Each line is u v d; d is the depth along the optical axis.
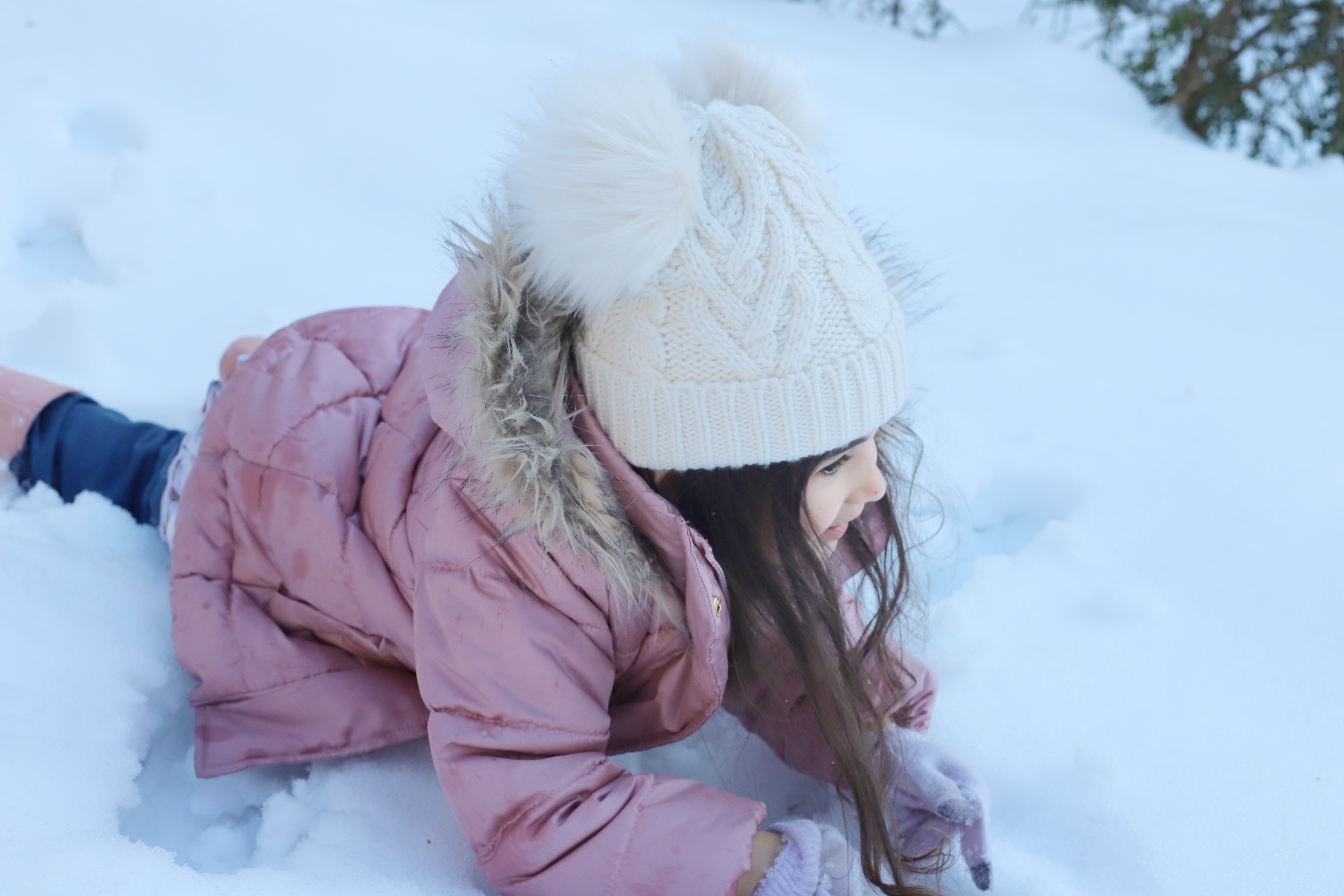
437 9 3.71
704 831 1.01
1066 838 1.23
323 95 2.88
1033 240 2.79
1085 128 3.73
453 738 1.04
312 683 1.29
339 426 1.34
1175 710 1.38
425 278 2.30
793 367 0.95
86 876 0.97
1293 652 1.47
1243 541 1.66
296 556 1.29
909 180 3.02
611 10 3.95
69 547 1.50
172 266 2.24
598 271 0.92
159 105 2.68
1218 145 4.25
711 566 1.05
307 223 2.43
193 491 1.36
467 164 2.70
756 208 0.94
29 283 2.20
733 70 1.09
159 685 1.34
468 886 1.12
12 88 2.54
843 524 1.16
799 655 1.10
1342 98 3.93
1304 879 1.15
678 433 0.98
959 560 1.73
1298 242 2.86
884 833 1.12
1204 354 2.23
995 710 1.38
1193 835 1.20
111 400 1.86
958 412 2.01
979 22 5.87
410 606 1.24
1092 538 1.69
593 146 0.90
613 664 1.14
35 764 1.13
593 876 1.01
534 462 0.99
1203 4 4.18
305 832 1.21
